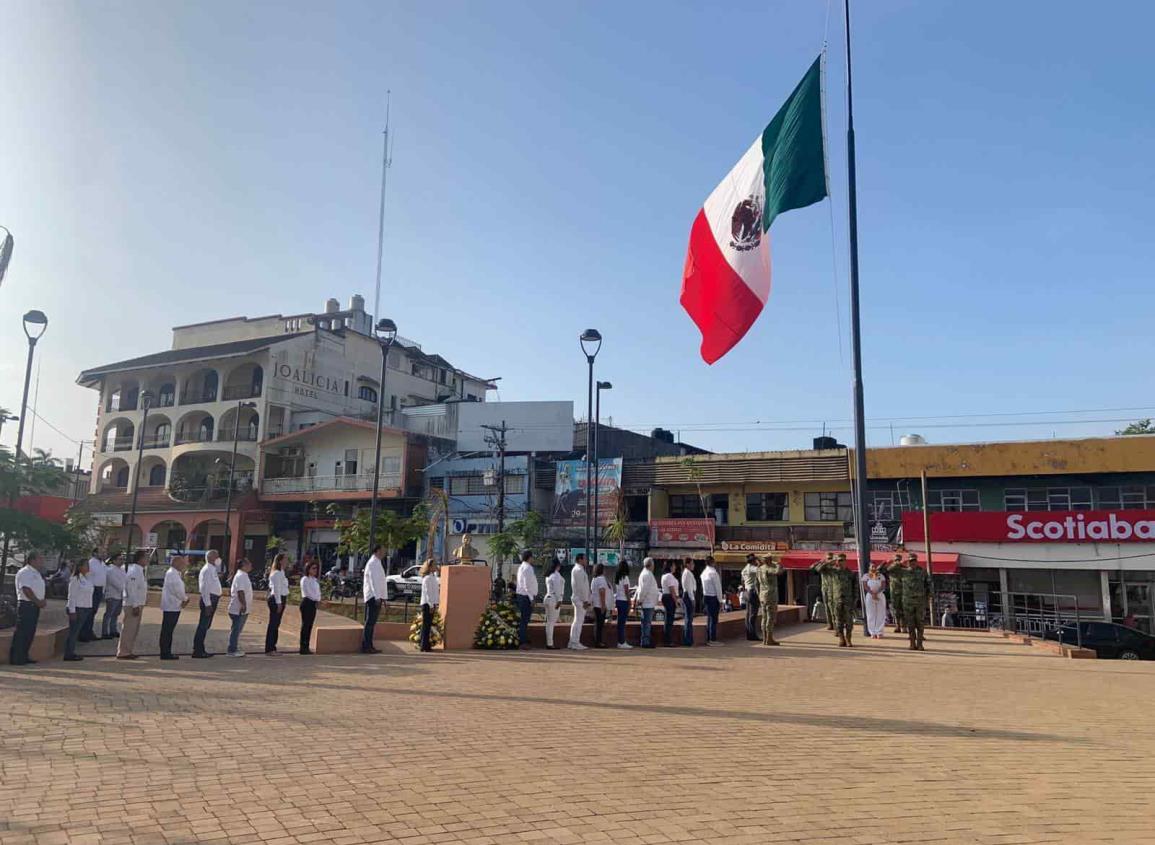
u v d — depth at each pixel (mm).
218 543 51219
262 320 61000
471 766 6148
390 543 34344
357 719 7988
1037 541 35406
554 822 4844
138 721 7715
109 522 53062
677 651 15984
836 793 5676
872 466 39750
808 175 17969
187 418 55469
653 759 6551
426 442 49250
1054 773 6410
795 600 39656
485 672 12078
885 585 19812
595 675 11867
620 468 44250
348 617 23125
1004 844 4688
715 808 5230
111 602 18109
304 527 50625
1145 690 11172
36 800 5113
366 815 4883
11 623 18391
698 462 43031
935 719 8727
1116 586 34375
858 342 19906
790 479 41344
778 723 8305
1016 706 9719
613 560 42625
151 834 4496
